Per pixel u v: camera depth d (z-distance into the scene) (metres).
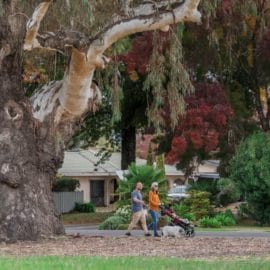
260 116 37.22
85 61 17.98
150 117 21.92
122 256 14.33
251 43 35.22
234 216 36.88
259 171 32.69
